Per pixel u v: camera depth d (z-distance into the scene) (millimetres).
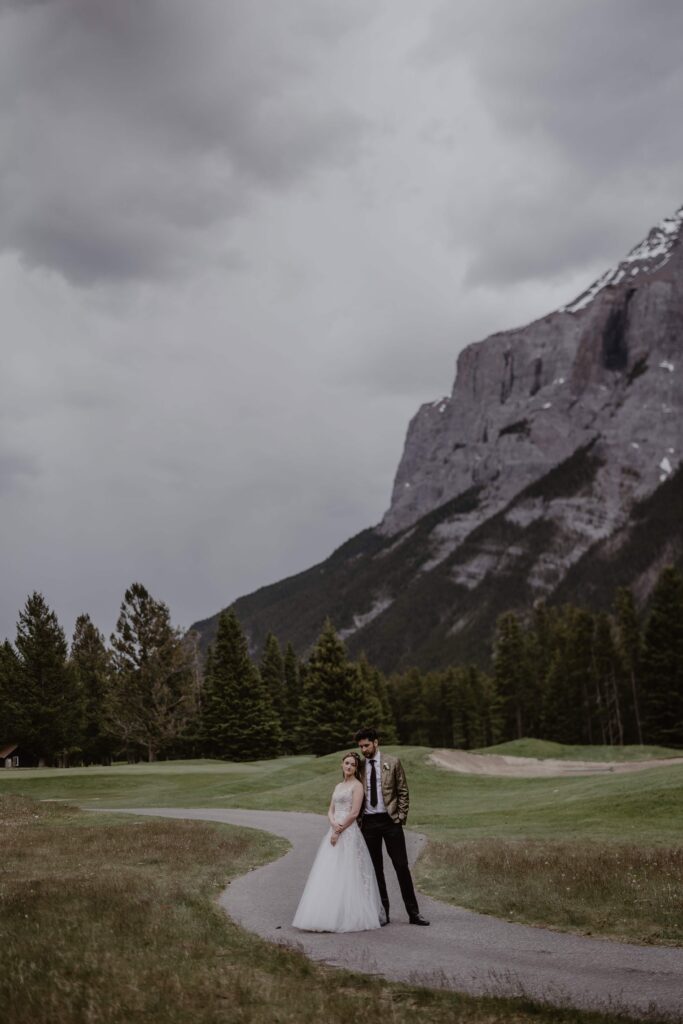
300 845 21156
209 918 10789
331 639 91125
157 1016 6609
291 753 112625
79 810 34031
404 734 154375
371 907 10867
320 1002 7070
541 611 161750
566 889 12766
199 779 51438
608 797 29906
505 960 9016
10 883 14344
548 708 118125
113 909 10930
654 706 97250
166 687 89938
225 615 92938
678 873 13609
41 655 85438
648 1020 6555
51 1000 6855
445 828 26297
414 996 7449
